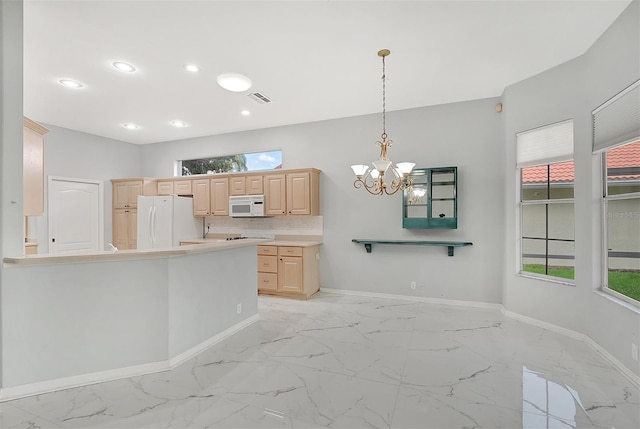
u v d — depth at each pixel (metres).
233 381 2.31
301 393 2.15
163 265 2.56
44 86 3.62
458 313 3.90
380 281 4.67
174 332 2.60
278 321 3.66
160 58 3.01
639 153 2.40
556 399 2.06
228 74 3.10
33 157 2.52
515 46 2.84
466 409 1.96
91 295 2.32
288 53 2.94
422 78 3.50
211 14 2.36
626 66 2.37
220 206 5.45
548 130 3.32
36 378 2.16
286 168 5.28
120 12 2.32
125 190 5.86
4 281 2.07
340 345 2.96
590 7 2.32
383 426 1.81
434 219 4.23
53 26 2.48
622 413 1.91
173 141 6.18
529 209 3.64
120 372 2.39
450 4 2.28
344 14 2.38
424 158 4.41
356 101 4.19
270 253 4.81
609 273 2.78
